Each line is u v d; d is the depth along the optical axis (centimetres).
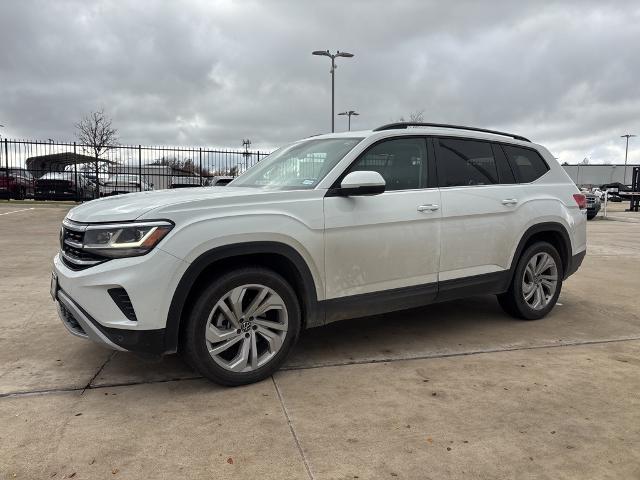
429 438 292
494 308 575
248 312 358
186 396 345
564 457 274
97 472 258
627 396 347
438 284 444
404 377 379
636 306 589
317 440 290
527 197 509
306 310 385
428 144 455
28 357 412
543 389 358
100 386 360
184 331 342
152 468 262
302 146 475
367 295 407
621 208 3216
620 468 265
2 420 309
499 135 521
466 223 457
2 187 2227
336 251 388
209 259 338
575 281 732
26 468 260
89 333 336
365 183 374
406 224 420
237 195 361
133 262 321
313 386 362
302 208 374
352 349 439
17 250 942
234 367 355
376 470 262
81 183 2198
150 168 2377
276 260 384
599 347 446
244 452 277
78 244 340
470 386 363
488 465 267
